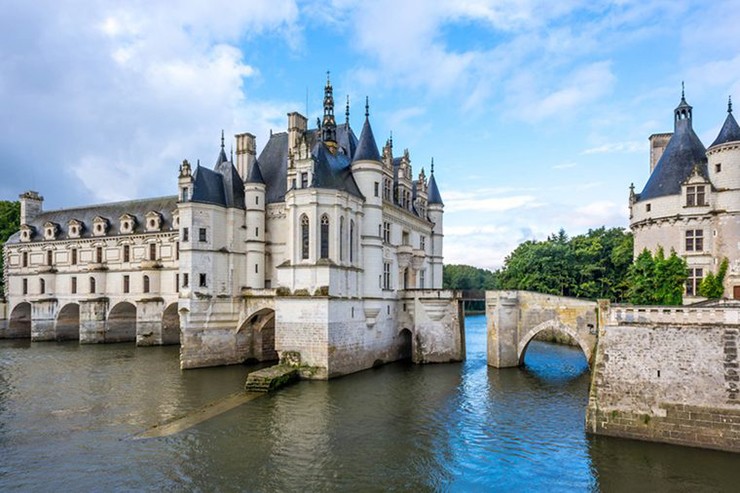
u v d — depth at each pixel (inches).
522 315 1959.9
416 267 2405.3
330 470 959.0
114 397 1514.5
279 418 1280.8
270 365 2018.9
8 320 3134.8
